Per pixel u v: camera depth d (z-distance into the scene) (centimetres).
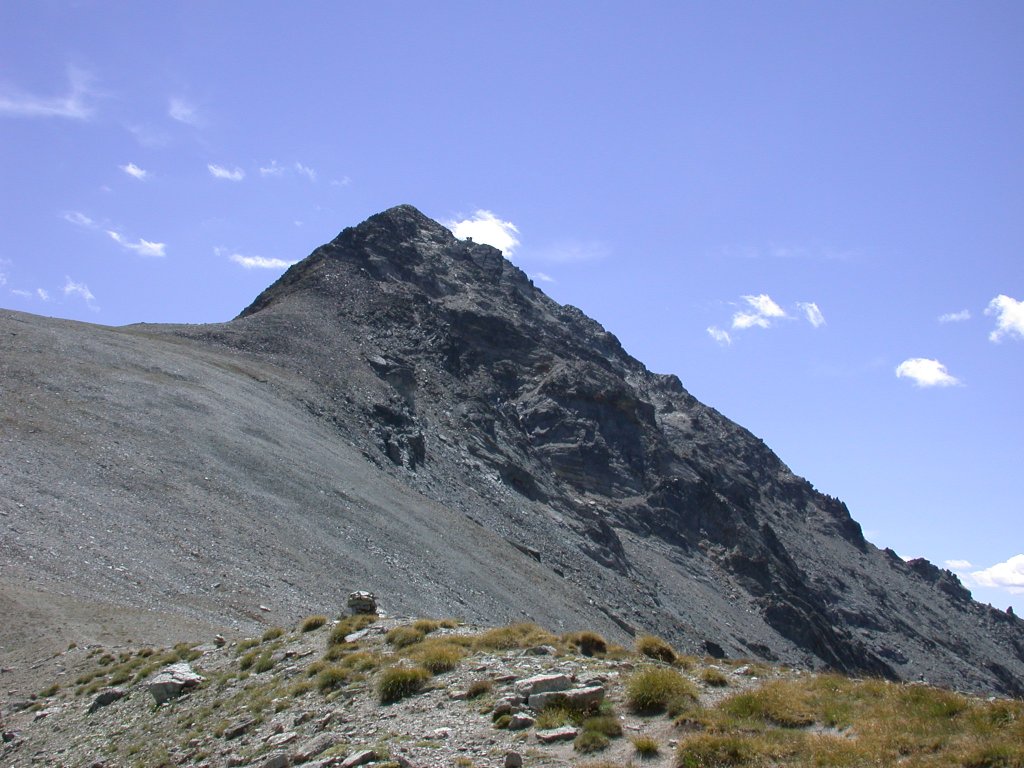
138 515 6053
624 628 9888
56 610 4328
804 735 1672
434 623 2784
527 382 17712
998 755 1447
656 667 2173
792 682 2042
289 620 5306
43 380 7981
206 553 5891
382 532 8000
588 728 1792
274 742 2041
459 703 2042
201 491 6888
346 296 16612
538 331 19550
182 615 4784
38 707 3080
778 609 15100
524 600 8450
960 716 1656
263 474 7819
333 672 2344
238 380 10706
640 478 16925
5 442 6366
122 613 4509
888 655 18550
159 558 5544
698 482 17562
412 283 18775
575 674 2162
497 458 13550
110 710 2805
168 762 2183
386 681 2158
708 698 1983
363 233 19350
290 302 15812
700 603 13862
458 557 8519
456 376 16062
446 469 12212
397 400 13100
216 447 7888
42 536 5225
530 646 2472
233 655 3005
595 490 15950
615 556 13100
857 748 1568
